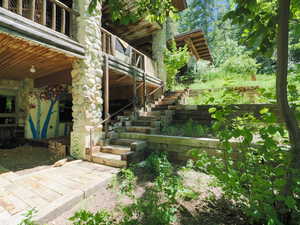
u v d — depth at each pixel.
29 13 3.44
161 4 2.29
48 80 5.73
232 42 14.35
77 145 4.20
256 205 1.64
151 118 5.12
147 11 2.34
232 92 2.12
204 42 9.74
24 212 1.95
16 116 6.32
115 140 4.52
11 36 2.78
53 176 3.02
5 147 5.46
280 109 1.55
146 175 3.09
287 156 1.58
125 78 6.35
